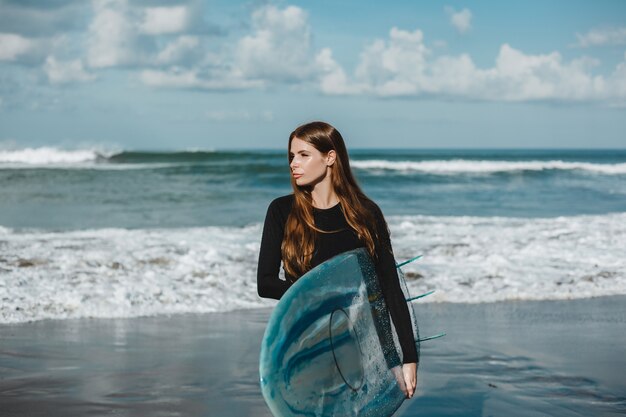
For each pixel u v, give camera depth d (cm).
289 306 237
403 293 267
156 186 2539
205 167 3203
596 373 478
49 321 631
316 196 271
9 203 1947
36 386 437
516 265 931
